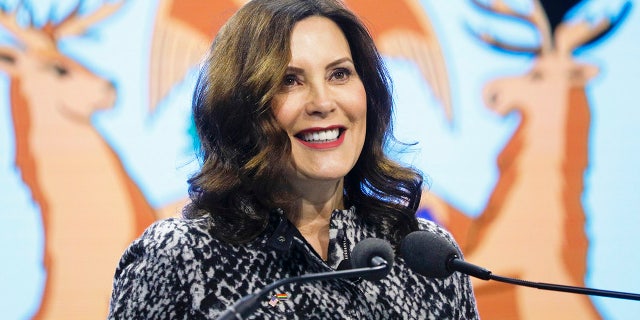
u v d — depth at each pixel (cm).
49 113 949
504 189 1022
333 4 600
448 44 1023
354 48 613
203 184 586
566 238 1029
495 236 1019
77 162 952
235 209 579
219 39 596
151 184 961
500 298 1021
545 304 1027
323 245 607
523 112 1030
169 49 972
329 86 582
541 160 1030
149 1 971
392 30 1015
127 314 548
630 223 1037
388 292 584
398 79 1010
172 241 561
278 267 570
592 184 1035
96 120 956
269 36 571
